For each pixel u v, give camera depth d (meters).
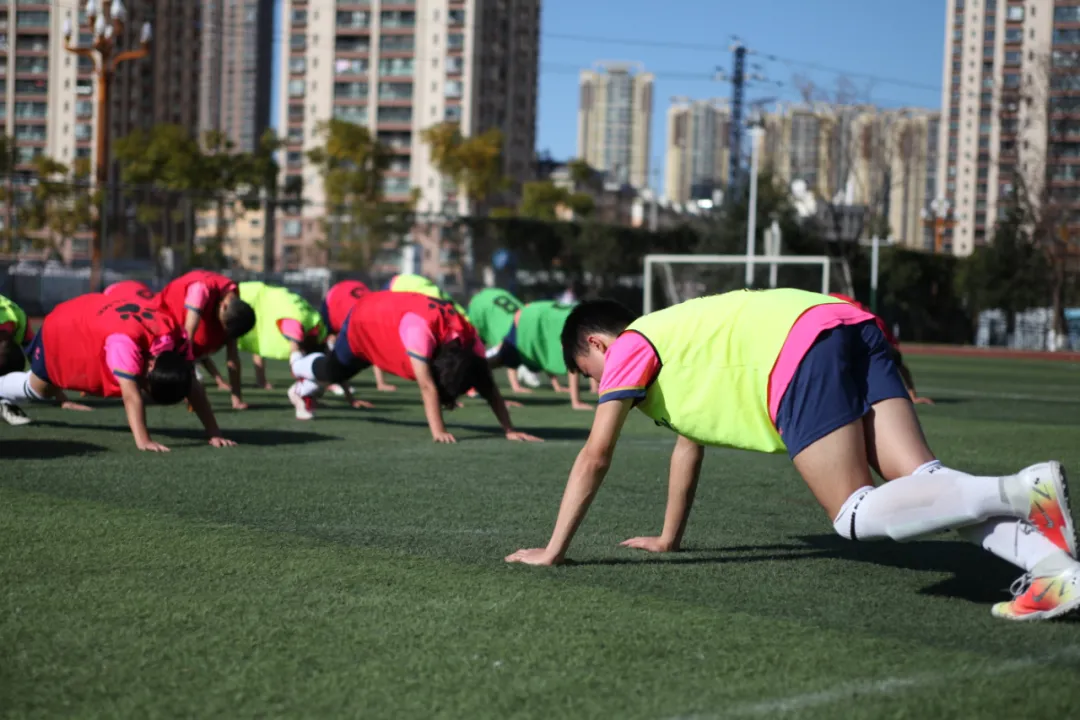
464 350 8.11
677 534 4.46
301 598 3.53
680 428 3.82
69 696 2.63
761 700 2.62
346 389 11.09
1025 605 3.30
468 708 2.56
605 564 4.14
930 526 3.25
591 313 4.01
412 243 35.22
